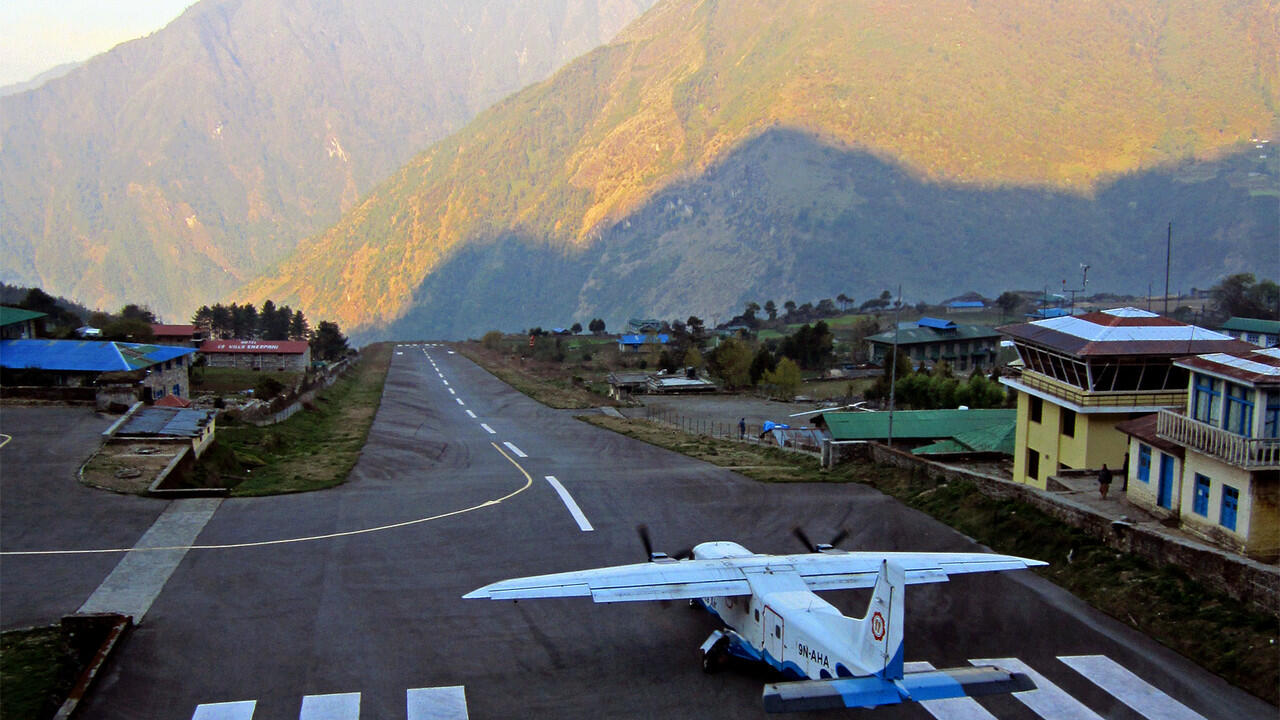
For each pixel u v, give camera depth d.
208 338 125.50
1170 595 25.38
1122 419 39.19
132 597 27.16
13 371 62.12
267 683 21.77
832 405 97.88
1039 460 44.00
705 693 21.41
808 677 19.23
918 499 39.00
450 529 35.06
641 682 21.97
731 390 115.62
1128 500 33.41
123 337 95.94
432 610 26.47
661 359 135.88
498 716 20.33
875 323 170.00
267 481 43.34
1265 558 26.70
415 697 21.16
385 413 79.81
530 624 25.48
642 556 31.77
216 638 24.28
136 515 35.47
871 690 16.59
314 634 24.62
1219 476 28.16
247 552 31.64
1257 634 22.61
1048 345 41.06
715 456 54.31
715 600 24.42
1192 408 30.19
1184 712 20.33
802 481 43.84
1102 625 25.11
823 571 22.86
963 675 17.14
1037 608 26.34
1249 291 164.25
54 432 47.09
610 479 45.03
